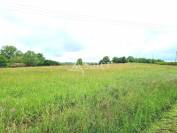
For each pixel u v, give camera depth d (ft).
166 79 77.41
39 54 303.07
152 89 49.65
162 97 39.70
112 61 325.01
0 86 52.34
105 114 28.40
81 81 66.49
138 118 27.07
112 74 98.78
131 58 342.85
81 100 36.58
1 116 26.71
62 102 34.99
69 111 28.66
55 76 82.89
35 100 35.01
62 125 23.62
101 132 23.11
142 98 37.83
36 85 54.90
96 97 38.96
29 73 98.22
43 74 92.99
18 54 305.94
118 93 45.09
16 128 24.26
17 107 31.27
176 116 30.68
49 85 55.31
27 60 288.92
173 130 25.55
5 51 300.81
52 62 302.25
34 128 23.27
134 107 31.96
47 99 35.83
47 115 27.30
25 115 28.22
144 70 145.18
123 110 30.30
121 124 25.90
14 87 50.39
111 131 23.25
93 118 25.84
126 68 161.99
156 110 32.19
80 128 23.41
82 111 28.19
